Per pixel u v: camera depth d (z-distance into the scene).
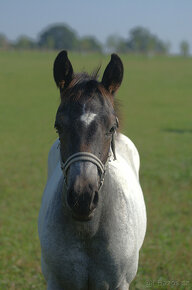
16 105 24.97
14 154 13.32
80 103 2.71
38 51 89.62
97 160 2.64
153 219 7.22
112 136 3.07
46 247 3.03
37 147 14.46
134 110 23.61
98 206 2.88
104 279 3.04
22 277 5.05
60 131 2.77
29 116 21.27
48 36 117.88
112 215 2.98
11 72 43.31
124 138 4.33
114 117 2.80
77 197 2.53
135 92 32.09
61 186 3.13
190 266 5.23
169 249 5.78
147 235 6.38
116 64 2.96
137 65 59.56
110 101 2.83
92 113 2.68
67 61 2.92
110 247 2.96
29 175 10.73
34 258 5.60
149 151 13.54
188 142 15.18
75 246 2.95
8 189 9.36
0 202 8.42
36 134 16.81
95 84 2.79
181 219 7.27
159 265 5.20
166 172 10.66
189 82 39.50
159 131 17.50
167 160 12.17
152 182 9.77
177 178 10.08
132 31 136.38
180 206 8.06
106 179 2.98
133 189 3.43
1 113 22.19
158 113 22.73
